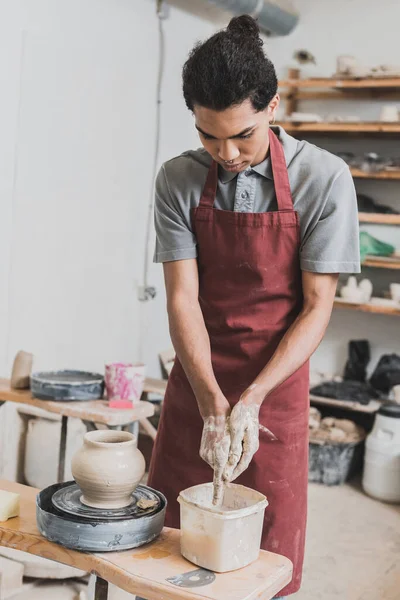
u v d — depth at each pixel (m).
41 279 3.55
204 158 1.77
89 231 3.84
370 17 4.52
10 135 3.28
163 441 1.88
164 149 4.42
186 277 1.79
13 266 3.38
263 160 1.69
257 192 1.72
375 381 4.52
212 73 1.39
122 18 3.92
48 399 2.69
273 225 1.70
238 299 1.77
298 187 1.68
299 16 4.70
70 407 2.62
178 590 1.26
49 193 3.54
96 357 4.01
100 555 1.36
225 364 1.79
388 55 4.49
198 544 1.35
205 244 1.77
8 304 3.37
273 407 1.76
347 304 4.32
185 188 1.77
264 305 1.76
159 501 1.50
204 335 1.71
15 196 3.35
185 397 1.83
